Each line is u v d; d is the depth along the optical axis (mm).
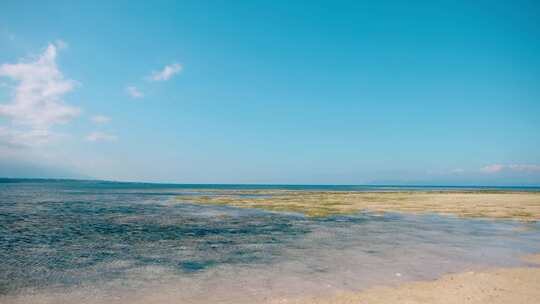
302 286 15609
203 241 27734
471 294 14219
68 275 17672
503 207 59219
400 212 51062
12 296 14391
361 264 19891
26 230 33188
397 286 15500
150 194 118875
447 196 102750
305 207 59812
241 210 54750
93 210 54594
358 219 42594
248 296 14258
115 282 16438
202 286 15719
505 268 18844
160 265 19875
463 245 25641
